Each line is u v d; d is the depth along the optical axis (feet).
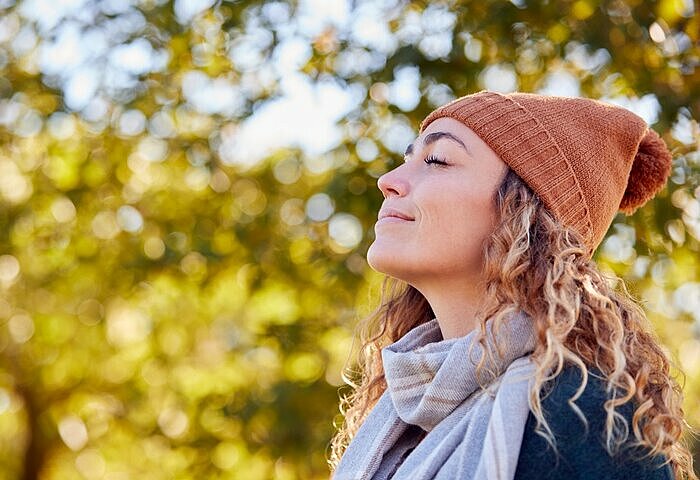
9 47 19.92
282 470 20.88
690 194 15.35
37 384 31.27
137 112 19.04
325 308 21.08
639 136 6.95
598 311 6.01
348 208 17.44
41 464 33.86
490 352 5.84
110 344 28.86
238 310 26.48
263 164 21.84
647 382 5.97
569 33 15.99
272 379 22.81
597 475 5.31
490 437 5.42
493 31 16.21
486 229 6.40
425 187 6.41
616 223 15.30
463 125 6.59
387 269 6.50
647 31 15.49
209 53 18.07
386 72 16.39
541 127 6.53
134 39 18.44
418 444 6.32
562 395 5.51
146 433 25.62
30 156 21.49
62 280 23.63
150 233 21.25
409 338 6.97
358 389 7.91
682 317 17.43
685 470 6.31
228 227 20.62
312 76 17.10
